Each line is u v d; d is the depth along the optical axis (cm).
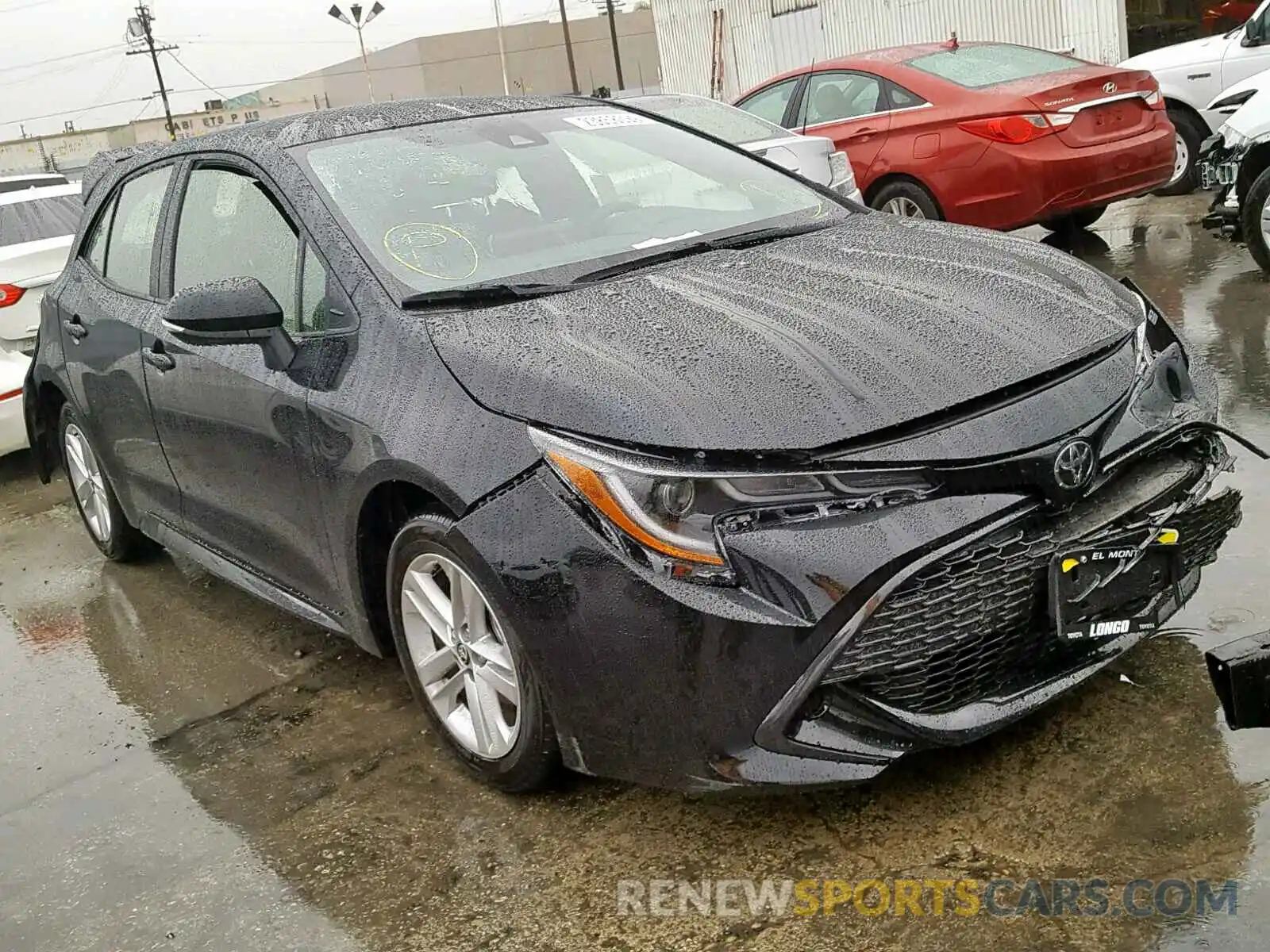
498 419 261
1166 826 244
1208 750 265
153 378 391
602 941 240
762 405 241
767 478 234
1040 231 966
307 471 315
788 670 231
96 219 467
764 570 232
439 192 341
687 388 246
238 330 312
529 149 370
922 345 258
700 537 234
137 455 429
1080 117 764
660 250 332
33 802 333
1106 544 250
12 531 601
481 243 327
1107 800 255
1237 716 191
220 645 421
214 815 312
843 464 236
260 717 362
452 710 307
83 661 426
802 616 230
